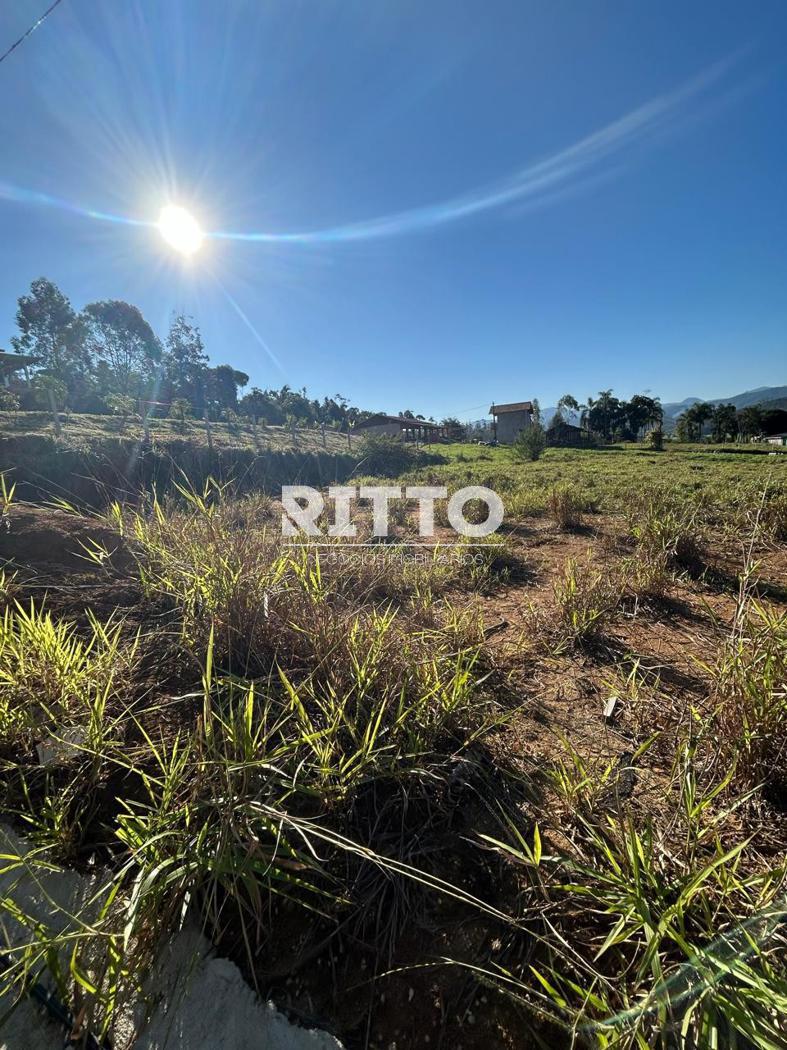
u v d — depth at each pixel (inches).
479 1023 34.2
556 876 42.8
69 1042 35.7
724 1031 30.4
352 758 47.4
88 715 57.3
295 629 71.1
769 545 153.9
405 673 64.7
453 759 54.0
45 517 115.3
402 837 46.7
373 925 40.7
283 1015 35.5
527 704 69.8
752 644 61.6
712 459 719.7
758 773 50.5
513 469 553.3
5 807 48.4
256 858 40.1
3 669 61.2
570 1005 33.9
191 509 115.3
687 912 36.6
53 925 42.3
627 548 160.1
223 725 47.9
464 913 41.0
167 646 73.6
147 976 35.8
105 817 49.4
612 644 90.6
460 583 127.6
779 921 34.3
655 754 59.1
